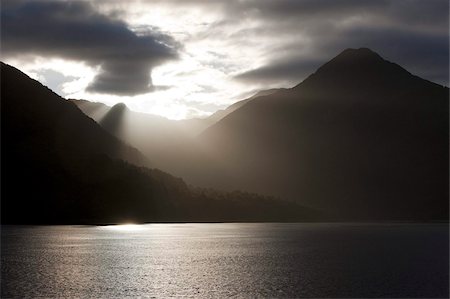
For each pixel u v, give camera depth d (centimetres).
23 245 11512
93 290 5809
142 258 9238
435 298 5447
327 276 6919
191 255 9856
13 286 5997
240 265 8188
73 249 10769
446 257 9506
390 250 10950
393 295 5591
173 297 5438
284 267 7925
